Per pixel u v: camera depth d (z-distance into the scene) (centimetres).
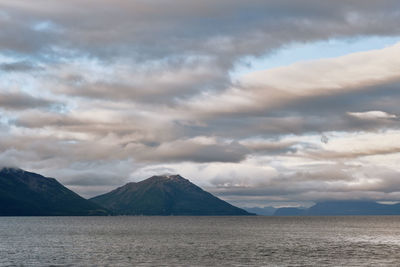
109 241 14538
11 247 12231
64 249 11650
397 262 9162
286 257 9925
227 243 13812
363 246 12825
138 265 8644
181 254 10488
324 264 8850
